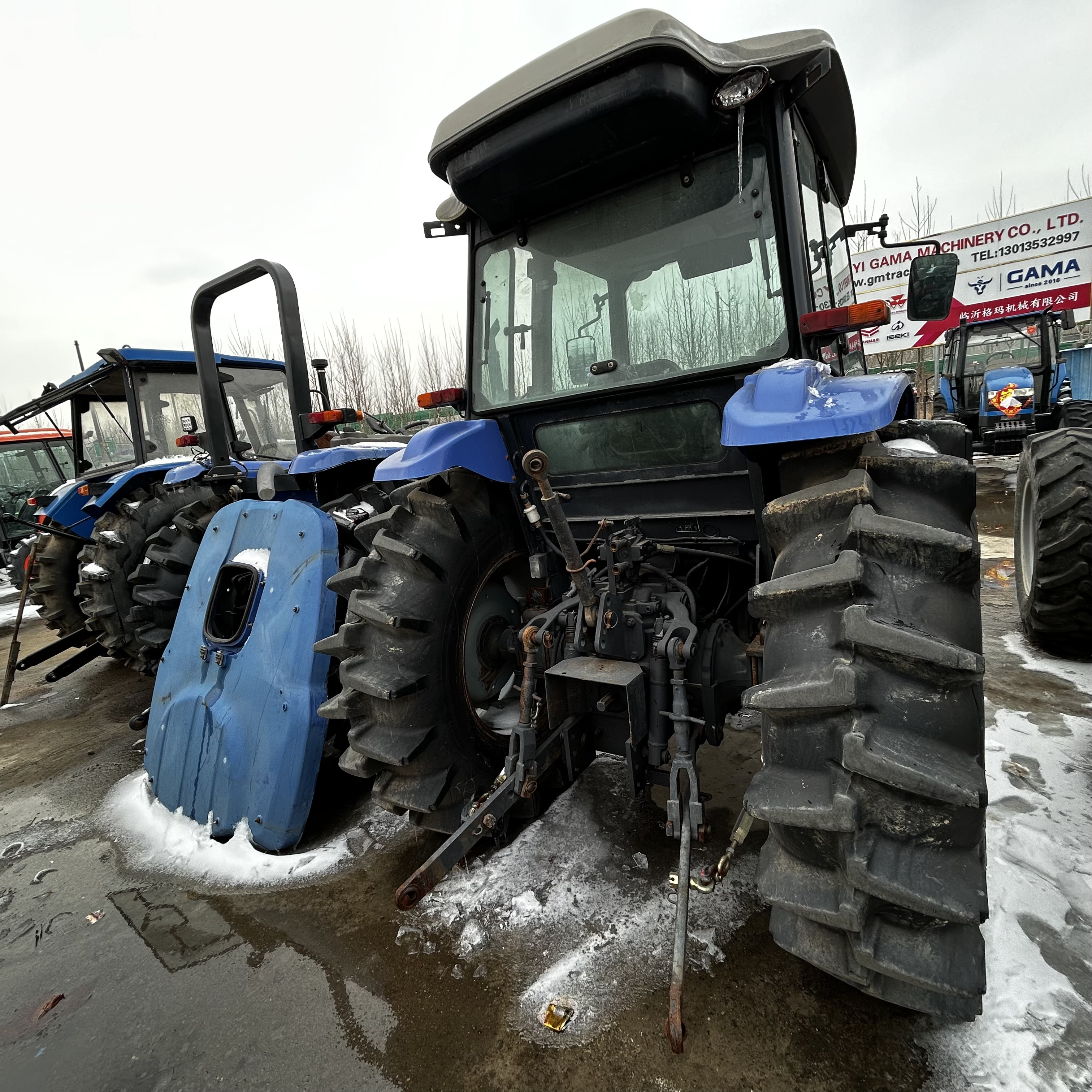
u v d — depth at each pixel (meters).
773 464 1.66
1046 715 2.67
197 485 4.50
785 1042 1.38
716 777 2.45
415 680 1.95
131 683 4.84
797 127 1.91
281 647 2.37
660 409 2.00
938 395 10.36
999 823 1.98
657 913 1.77
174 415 4.88
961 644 1.16
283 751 2.27
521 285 2.23
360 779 2.79
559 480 2.30
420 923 1.86
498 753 2.26
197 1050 1.54
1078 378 8.24
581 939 1.72
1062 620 2.95
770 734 1.22
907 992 1.17
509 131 1.74
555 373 2.19
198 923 2.00
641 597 1.97
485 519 2.26
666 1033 1.41
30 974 1.86
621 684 1.72
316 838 2.39
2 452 10.97
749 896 1.80
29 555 4.49
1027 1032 1.32
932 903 1.04
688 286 1.91
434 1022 1.54
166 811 2.64
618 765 2.59
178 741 2.63
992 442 8.91
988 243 12.00
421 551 2.00
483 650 2.33
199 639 2.68
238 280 2.91
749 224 1.79
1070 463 2.76
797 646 1.20
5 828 2.77
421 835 2.32
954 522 1.33
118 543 4.17
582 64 1.54
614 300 2.04
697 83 1.60
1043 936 1.55
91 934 2.01
